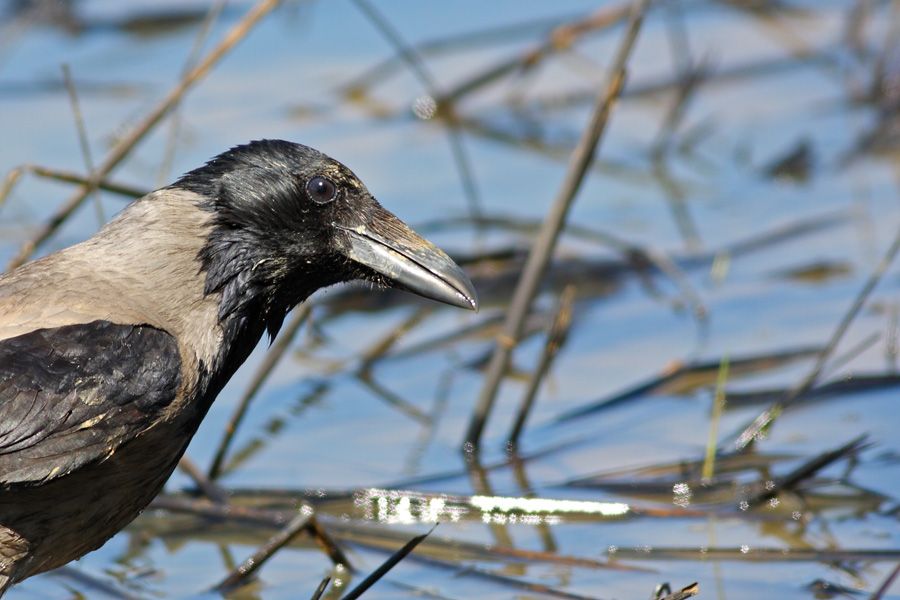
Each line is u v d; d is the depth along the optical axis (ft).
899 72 57.98
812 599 30.83
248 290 30.25
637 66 61.82
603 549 33.53
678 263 48.24
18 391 27.14
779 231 49.73
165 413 28.43
